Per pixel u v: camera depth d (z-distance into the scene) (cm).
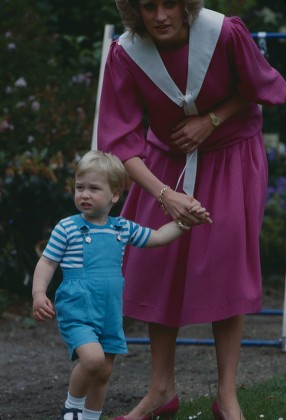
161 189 455
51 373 638
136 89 468
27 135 884
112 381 609
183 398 555
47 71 950
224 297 463
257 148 478
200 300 465
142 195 487
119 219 446
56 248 430
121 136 464
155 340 488
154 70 457
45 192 855
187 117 470
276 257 1041
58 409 543
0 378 622
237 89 465
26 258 886
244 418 468
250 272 468
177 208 447
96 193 432
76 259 430
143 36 457
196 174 473
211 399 514
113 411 531
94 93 934
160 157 485
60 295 430
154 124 475
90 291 427
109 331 432
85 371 416
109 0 1081
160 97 462
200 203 460
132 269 482
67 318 426
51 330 788
